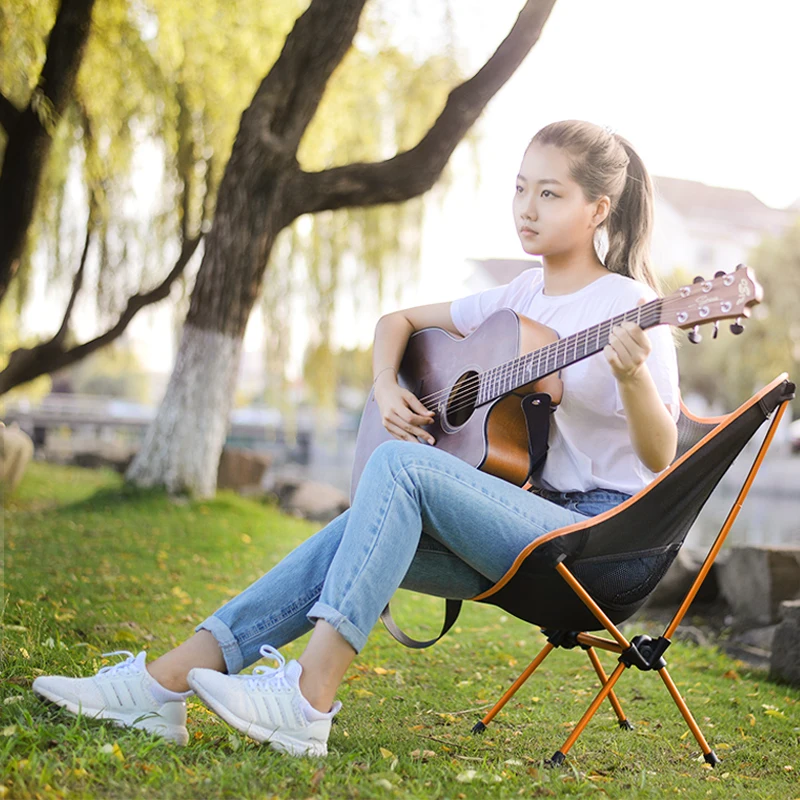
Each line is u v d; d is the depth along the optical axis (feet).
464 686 10.57
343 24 24.88
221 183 26.17
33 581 14.56
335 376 36.60
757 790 7.32
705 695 10.85
